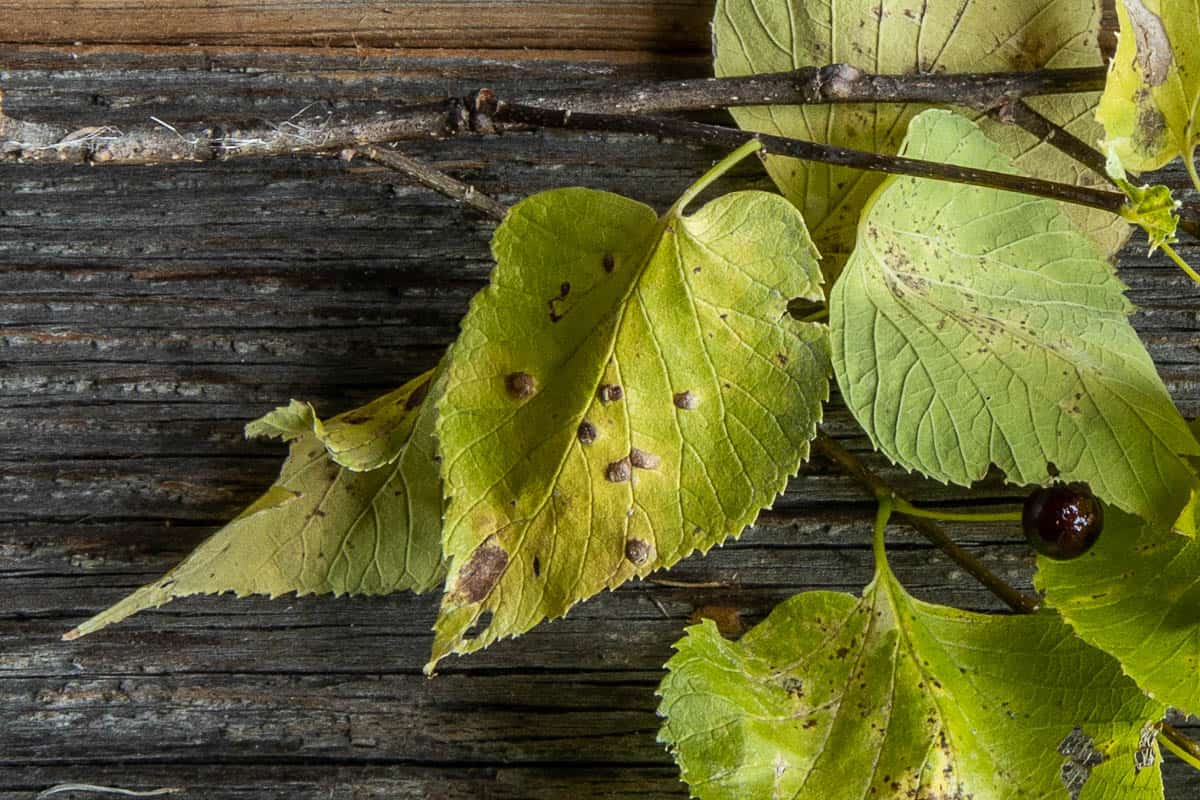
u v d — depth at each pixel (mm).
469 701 400
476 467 366
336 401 399
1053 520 375
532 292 367
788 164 386
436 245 399
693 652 381
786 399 367
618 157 399
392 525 387
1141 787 379
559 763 399
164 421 400
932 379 372
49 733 399
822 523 399
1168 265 399
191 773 399
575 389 367
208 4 398
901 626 386
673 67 399
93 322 399
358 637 400
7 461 399
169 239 400
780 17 385
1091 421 372
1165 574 376
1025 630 385
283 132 384
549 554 366
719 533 367
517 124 383
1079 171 387
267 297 399
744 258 368
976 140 377
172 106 398
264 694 399
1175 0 371
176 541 400
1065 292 378
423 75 398
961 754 383
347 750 399
